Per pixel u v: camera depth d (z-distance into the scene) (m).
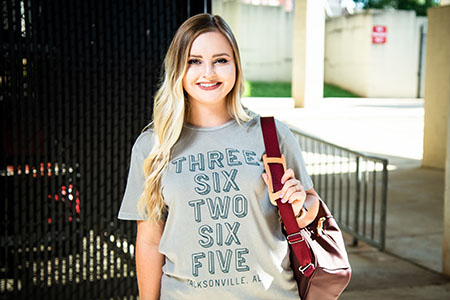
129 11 3.46
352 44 24.80
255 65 24.47
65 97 3.44
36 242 3.51
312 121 15.16
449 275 4.68
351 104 19.89
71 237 3.56
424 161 10.64
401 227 6.41
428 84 10.54
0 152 3.42
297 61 17.03
